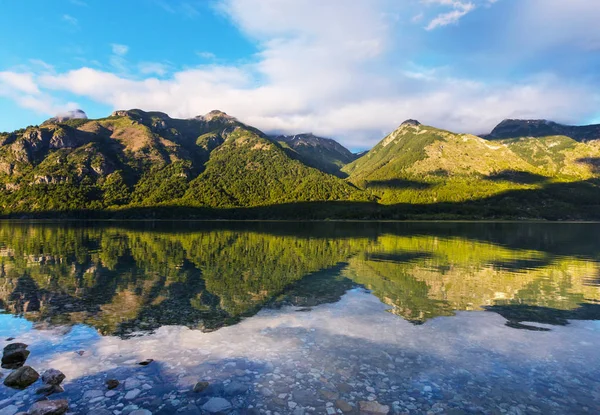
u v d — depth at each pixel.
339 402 9.34
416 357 12.39
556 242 59.69
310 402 9.33
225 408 8.96
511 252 44.22
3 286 22.64
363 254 41.41
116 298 19.91
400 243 56.53
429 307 18.70
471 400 9.58
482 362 12.05
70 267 30.17
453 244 54.97
